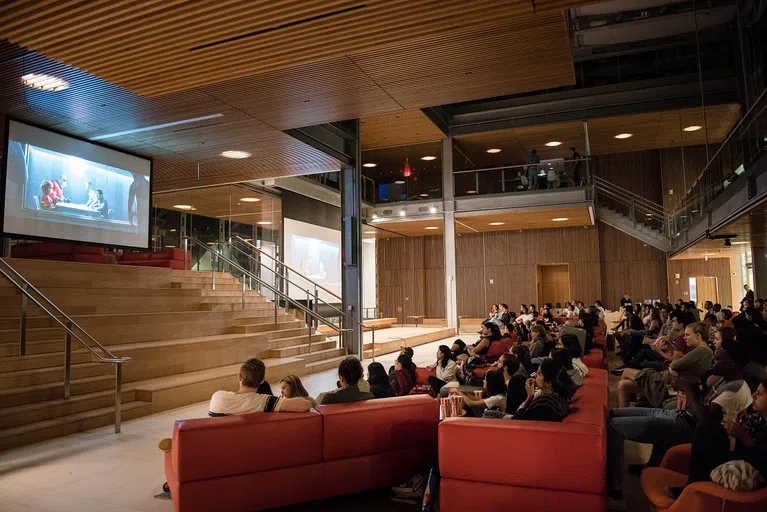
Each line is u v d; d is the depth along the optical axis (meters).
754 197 7.82
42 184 8.73
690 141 19.00
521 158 21.53
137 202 10.43
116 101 7.73
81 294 7.88
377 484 3.73
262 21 4.77
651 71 17.14
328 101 7.82
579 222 19.44
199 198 14.85
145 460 4.62
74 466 4.46
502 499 3.06
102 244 9.68
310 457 3.50
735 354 3.49
